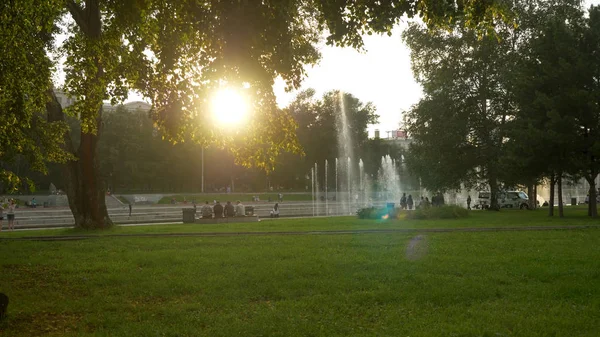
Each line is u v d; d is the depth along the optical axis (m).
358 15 12.38
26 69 13.28
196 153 83.50
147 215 49.78
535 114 35.00
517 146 34.88
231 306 9.02
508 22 13.53
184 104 14.13
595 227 23.66
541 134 32.72
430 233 21.11
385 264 12.71
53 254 15.64
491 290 9.76
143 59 15.07
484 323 7.65
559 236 19.34
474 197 68.38
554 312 8.22
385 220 32.81
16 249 16.84
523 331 7.22
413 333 7.13
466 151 44.25
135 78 14.89
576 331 7.25
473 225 26.00
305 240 18.50
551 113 32.59
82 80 15.79
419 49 44.44
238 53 11.31
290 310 8.54
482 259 13.37
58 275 12.21
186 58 13.98
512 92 39.00
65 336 7.36
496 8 13.02
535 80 34.62
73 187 25.50
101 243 18.31
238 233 22.00
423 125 44.53
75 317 8.64
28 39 13.46
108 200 63.44
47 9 12.98
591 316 8.02
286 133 13.98
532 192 53.41
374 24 12.34
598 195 68.31
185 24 13.05
